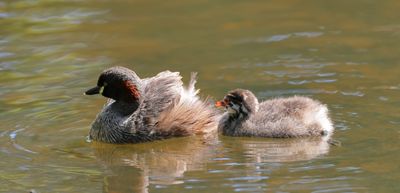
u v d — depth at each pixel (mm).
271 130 14414
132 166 13258
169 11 23188
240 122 14758
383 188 11688
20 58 19078
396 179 12008
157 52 19484
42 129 14938
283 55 18875
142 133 14672
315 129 14266
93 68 18312
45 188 12172
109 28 21641
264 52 19172
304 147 13852
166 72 15781
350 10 22641
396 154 13008
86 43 20328
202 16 22609
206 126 15102
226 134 14859
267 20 22000
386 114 14789
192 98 15336
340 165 12680
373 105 15297
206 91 16469
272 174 12398
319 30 20875
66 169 13070
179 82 15445
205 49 19625
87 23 22094
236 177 12336
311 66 17938
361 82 16703
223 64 18344
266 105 15023
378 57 18422
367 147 13398
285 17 22203
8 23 22000
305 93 16203
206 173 12625
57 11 23219
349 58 18453
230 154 13648
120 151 14211
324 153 13305
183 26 21703
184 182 12227
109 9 23438
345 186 11781
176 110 14859
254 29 21188
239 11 23016
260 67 18016
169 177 12547
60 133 14781
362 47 19281
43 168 13070
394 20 21469
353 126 14352
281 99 15148
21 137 14531
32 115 15555
